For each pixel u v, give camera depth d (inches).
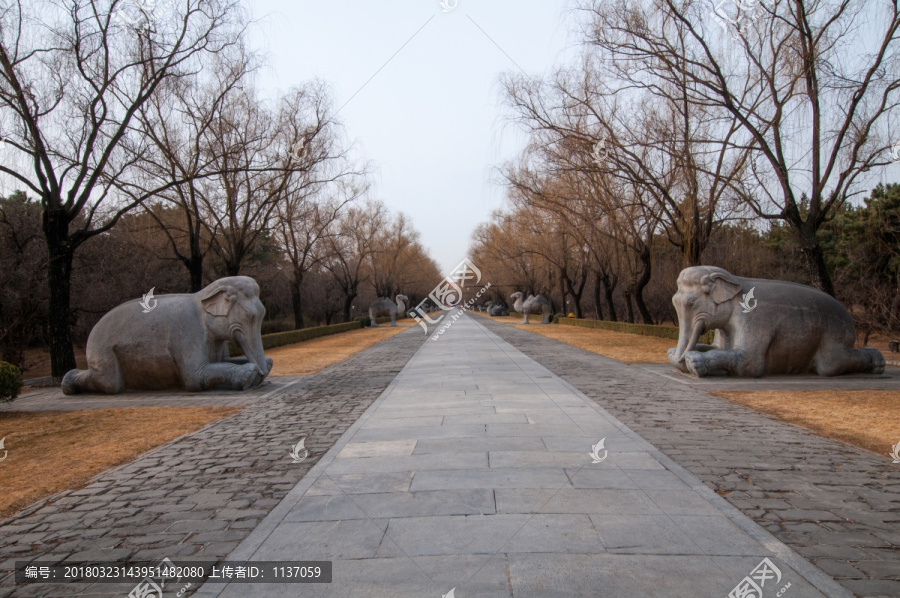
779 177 534.3
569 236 1339.8
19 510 172.2
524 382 424.5
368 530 147.3
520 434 251.9
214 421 304.5
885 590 114.4
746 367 425.7
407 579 120.6
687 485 179.2
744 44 571.8
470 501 166.7
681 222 720.3
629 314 1237.1
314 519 156.1
